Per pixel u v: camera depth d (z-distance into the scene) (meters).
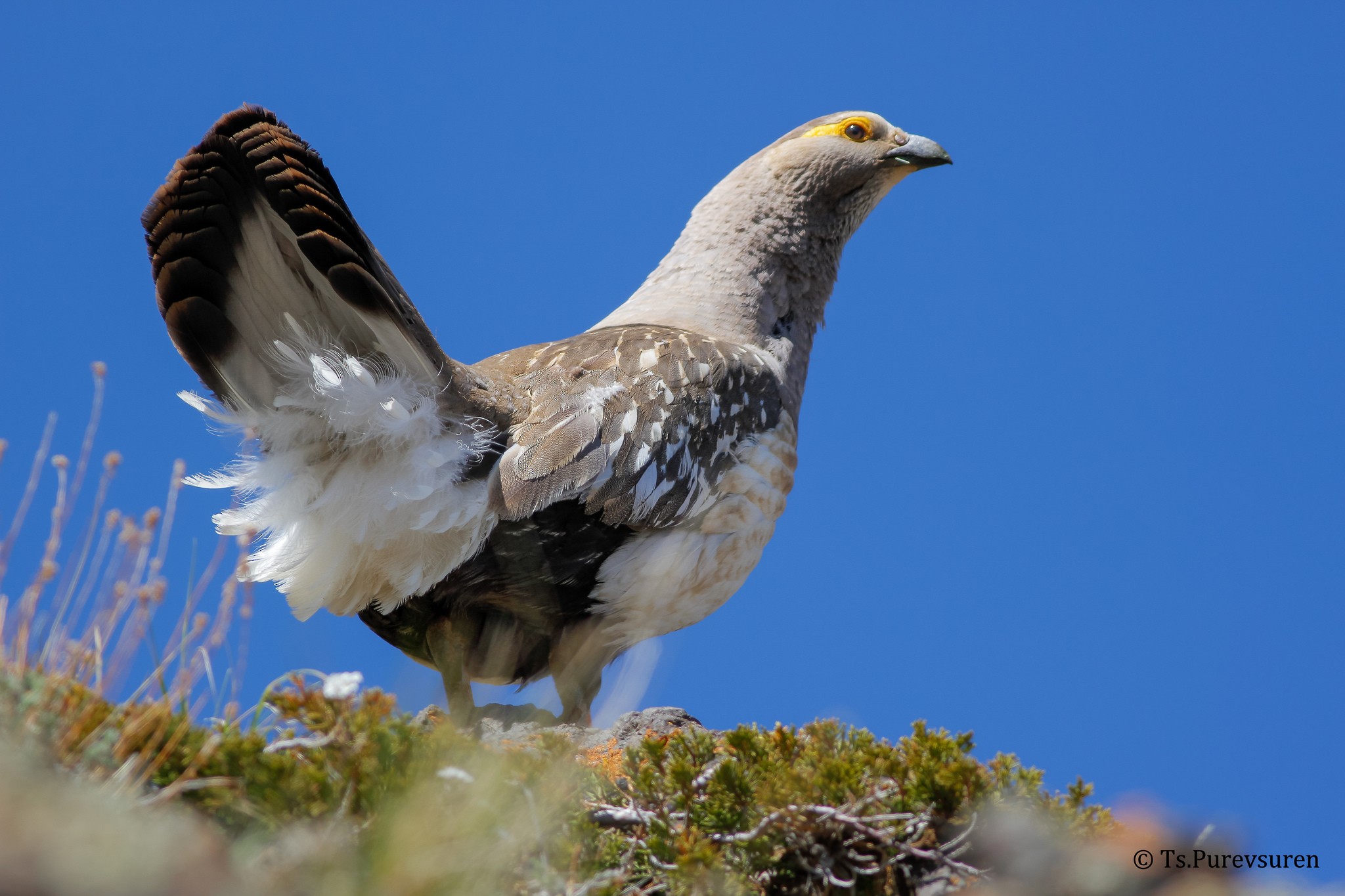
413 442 10.88
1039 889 7.89
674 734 9.50
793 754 9.05
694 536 11.98
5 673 7.57
